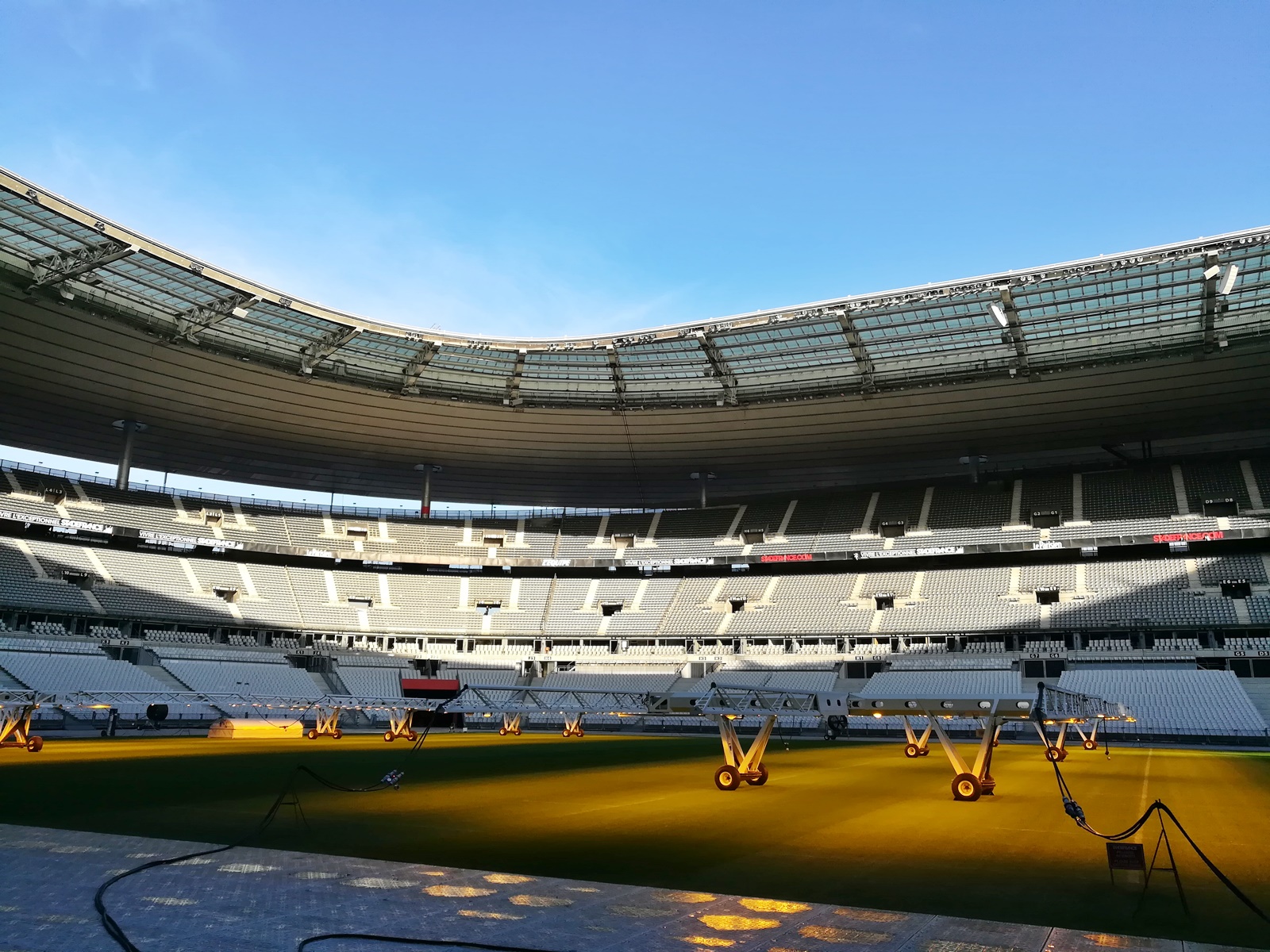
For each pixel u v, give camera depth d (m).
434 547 77.19
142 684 52.91
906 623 63.59
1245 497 60.50
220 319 49.12
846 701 21.67
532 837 13.75
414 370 56.94
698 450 68.06
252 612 67.38
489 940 7.66
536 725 64.19
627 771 27.67
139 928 7.72
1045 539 63.19
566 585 76.38
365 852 12.09
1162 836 10.59
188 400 59.22
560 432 65.19
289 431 65.19
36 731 44.34
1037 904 9.45
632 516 80.62
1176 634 56.78
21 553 60.44
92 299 46.19
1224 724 47.69
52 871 10.16
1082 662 57.50
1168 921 8.77
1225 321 46.31
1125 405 56.91
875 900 9.60
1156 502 63.09
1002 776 27.00
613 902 9.22
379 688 65.75
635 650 69.00
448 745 42.12
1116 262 40.72
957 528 67.25
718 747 43.69
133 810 16.03
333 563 76.62
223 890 9.32
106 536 67.69
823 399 57.38
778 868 11.40
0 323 48.41
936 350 51.88
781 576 72.44
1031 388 54.62
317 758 30.95
